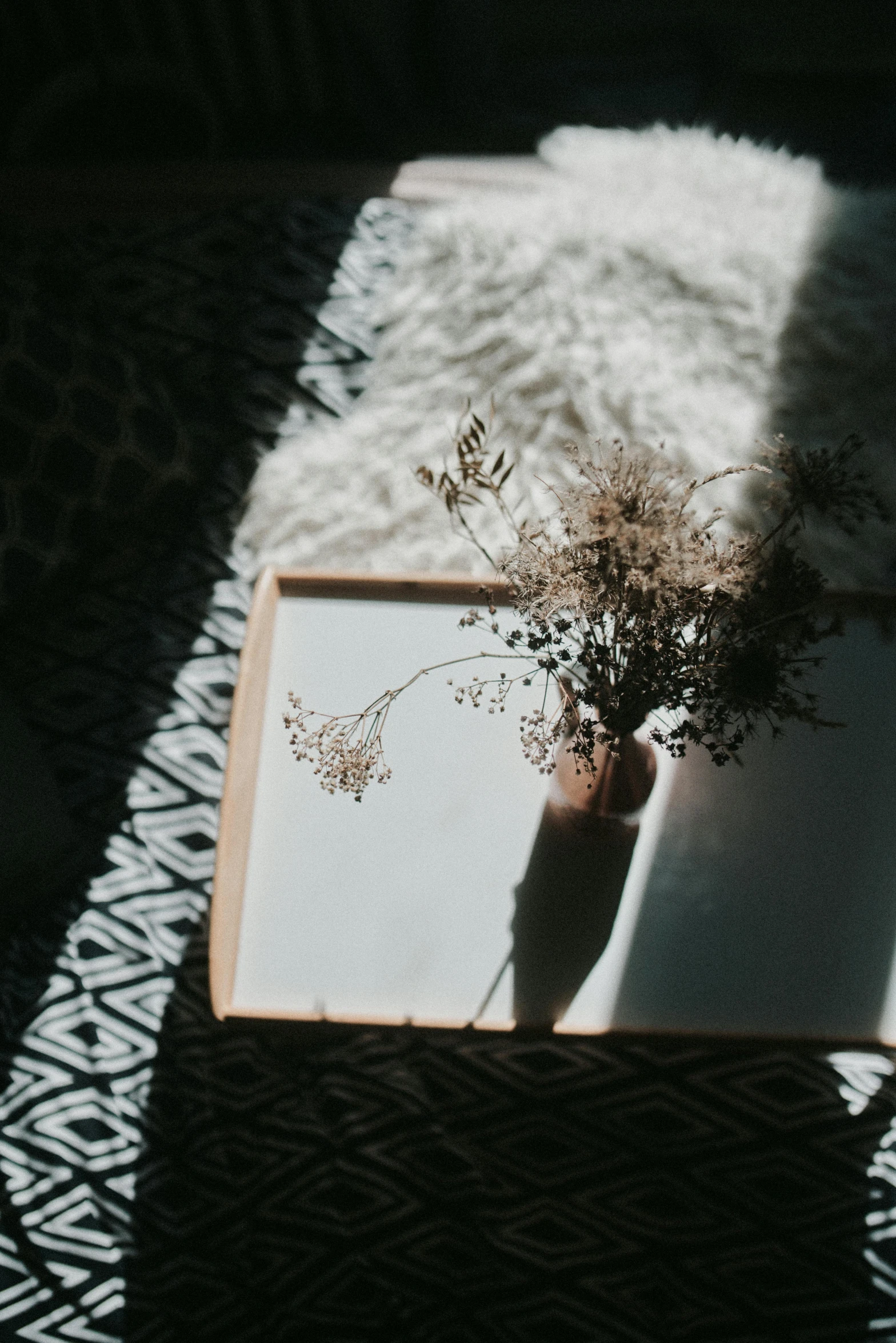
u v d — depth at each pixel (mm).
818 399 1967
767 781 1590
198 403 1997
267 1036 1566
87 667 1827
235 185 2420
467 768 1593
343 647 1671
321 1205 1555
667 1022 1467
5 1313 1535
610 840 1538
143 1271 1549
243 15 2500
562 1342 1529
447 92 2762
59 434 1821
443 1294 1543
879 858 1547
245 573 1895
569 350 1995
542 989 1483
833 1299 1518
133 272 2066
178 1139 1582
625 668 1380
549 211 2113
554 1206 1546
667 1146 1545
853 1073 1546
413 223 2168
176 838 1735
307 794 1586
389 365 2025
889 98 2852
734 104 2867
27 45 2578
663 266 2061
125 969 1657
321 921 1521
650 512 1309
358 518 1894
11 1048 1616
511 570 1380
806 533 1859
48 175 2439
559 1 3133
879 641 1678
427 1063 1572
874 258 2068
